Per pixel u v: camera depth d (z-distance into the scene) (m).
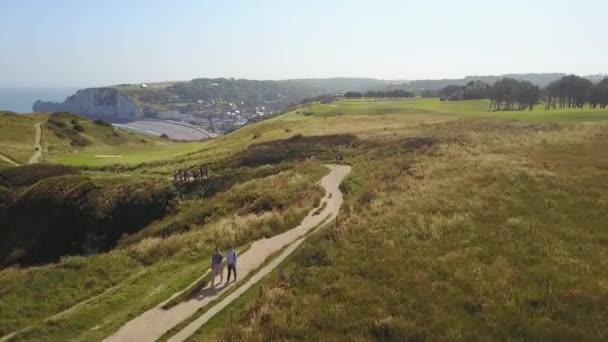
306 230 28.41
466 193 26.62
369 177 40.25
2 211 51.81
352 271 17.83
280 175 44.84
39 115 103.50
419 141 51.06
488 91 148.12
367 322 14.18
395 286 16.36
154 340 16.38
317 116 102.25
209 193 48.53
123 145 98.62
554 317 13.86
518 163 33.12
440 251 19.12
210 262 23.72
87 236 44.28
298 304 15.68
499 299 15.04
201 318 17.64
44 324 17.84
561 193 25.80
